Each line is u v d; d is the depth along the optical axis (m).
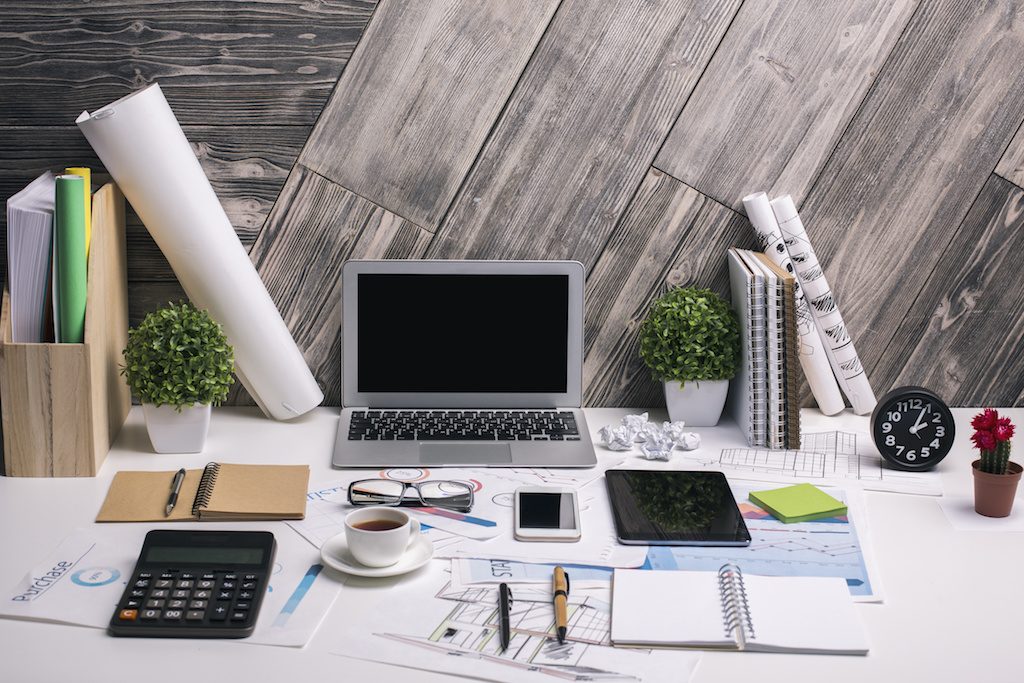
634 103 1.62
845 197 1.67
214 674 0.93
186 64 1.57
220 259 1.50
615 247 1.67
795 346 1.50
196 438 1.46
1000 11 1.60
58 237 1.35
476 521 1.25
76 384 1.35
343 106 1.60
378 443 1.49
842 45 1.61
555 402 1.62
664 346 1.58
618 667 0.96
